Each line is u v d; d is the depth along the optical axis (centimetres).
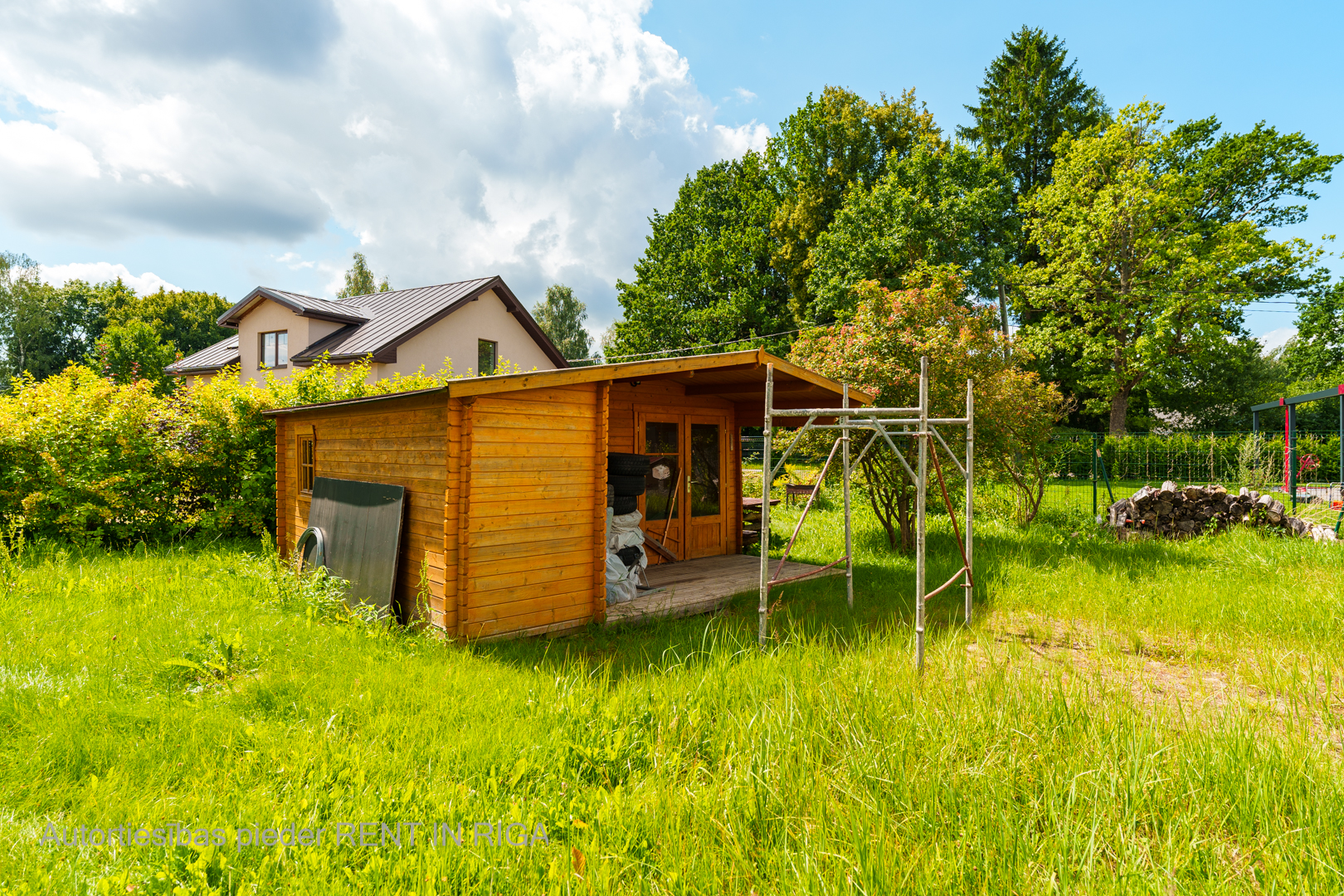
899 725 380
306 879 249
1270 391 3284
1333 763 352
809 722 385
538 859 271
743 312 3316
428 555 604
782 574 786
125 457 986
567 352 5078
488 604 582
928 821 293
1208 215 3042
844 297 2764
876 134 3238
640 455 822
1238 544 994
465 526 566
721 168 3819
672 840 283
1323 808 292
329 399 1133
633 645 588
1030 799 310
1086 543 1069
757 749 351
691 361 673
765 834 294
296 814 294
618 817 295
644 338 3609
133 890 241
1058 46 3638
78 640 510
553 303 5166
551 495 627
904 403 997
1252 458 1700
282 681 437
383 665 488
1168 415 3569
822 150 3256
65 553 805
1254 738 353
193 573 766
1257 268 2794
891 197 2762
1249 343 3170
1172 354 2902
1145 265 2750
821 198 3203
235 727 377
